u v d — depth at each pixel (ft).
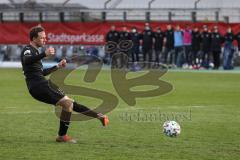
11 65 335.67
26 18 356.18
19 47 351.05
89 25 338.13
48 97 97.45
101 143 98.73
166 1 355.77
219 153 90.63
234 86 215.51
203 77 257.34
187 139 103.14
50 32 343.87
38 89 97.14
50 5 359.66
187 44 307.99
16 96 178.50
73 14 349.82
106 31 335.67
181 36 307.78
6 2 371.97
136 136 106.11
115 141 100.89
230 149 94.07
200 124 121.90
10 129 113.39
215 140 102.42
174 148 94.58
